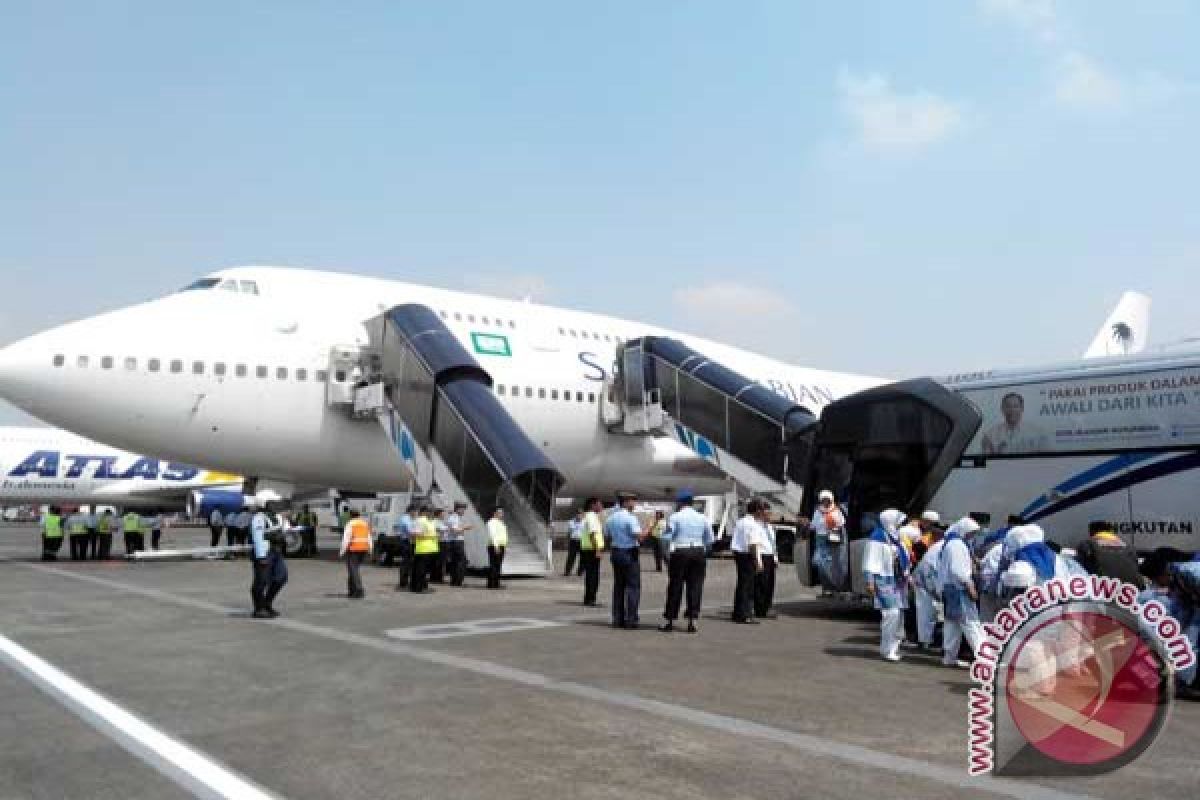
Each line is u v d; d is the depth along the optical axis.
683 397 26.05
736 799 4.99
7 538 43.62
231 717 6.78
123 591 15.86
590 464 29.31
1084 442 13.37
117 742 6.07
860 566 14.16
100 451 48.88
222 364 22.69
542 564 20.61
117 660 9.16
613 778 5.35
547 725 6.62
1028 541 8.88
